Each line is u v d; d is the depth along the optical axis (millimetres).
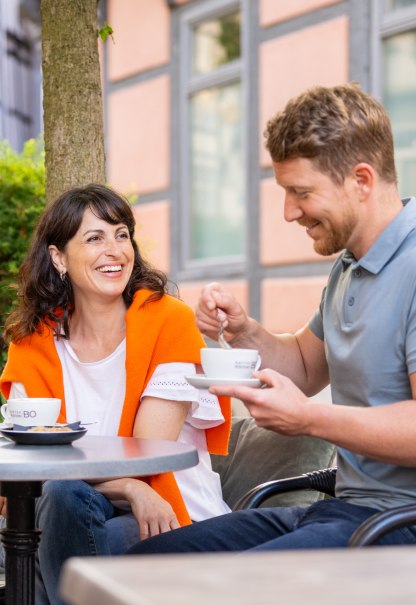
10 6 10789
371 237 2484
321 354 2922
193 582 1022
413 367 2346
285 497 3414
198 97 8453
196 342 3299
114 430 3238
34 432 2512
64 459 2232
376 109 2469
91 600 1021
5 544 2539
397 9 6801
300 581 1038
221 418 3258
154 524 2953
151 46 8789
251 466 3518
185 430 3322
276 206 7578
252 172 7828
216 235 8336
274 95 7605
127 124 9117
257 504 2771
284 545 2326
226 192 8234
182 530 2654
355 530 2361
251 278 7828
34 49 10984
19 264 4602
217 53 8281
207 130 8391
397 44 6805
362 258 2486
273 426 2246
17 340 3391
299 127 2418
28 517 2537
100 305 3303
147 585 1007
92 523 2805
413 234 2461
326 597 974
